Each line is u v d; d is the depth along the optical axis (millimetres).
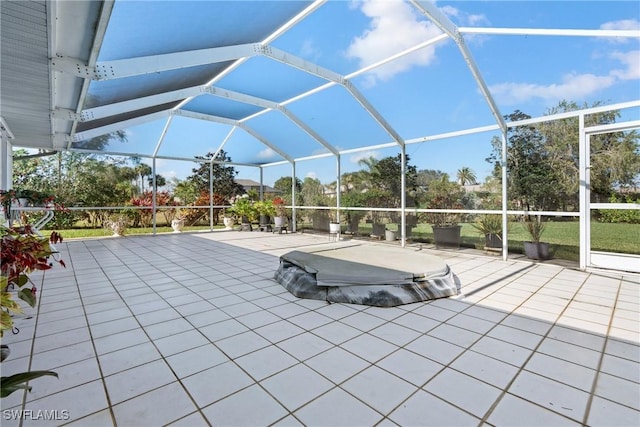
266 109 7293
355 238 8523
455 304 3205
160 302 3316
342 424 1495
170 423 1512
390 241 7621
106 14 2209
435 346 2291
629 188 4355
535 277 4289
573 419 1525
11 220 5020
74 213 9086
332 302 3268
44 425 1497
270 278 4348
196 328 2637
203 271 4793
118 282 4152
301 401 1671
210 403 1658
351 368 1996
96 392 1760
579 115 4754
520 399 1679
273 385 1815
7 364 2057
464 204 6250
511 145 5594
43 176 8727
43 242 2957
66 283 4105
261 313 2973
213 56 4172
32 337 2471
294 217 10453
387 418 1535
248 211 11062
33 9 1990
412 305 3174
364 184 8242
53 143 6871
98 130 6871
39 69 2918
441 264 3900
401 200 7266
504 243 5535
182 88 5734
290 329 2605
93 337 2469
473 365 2027
